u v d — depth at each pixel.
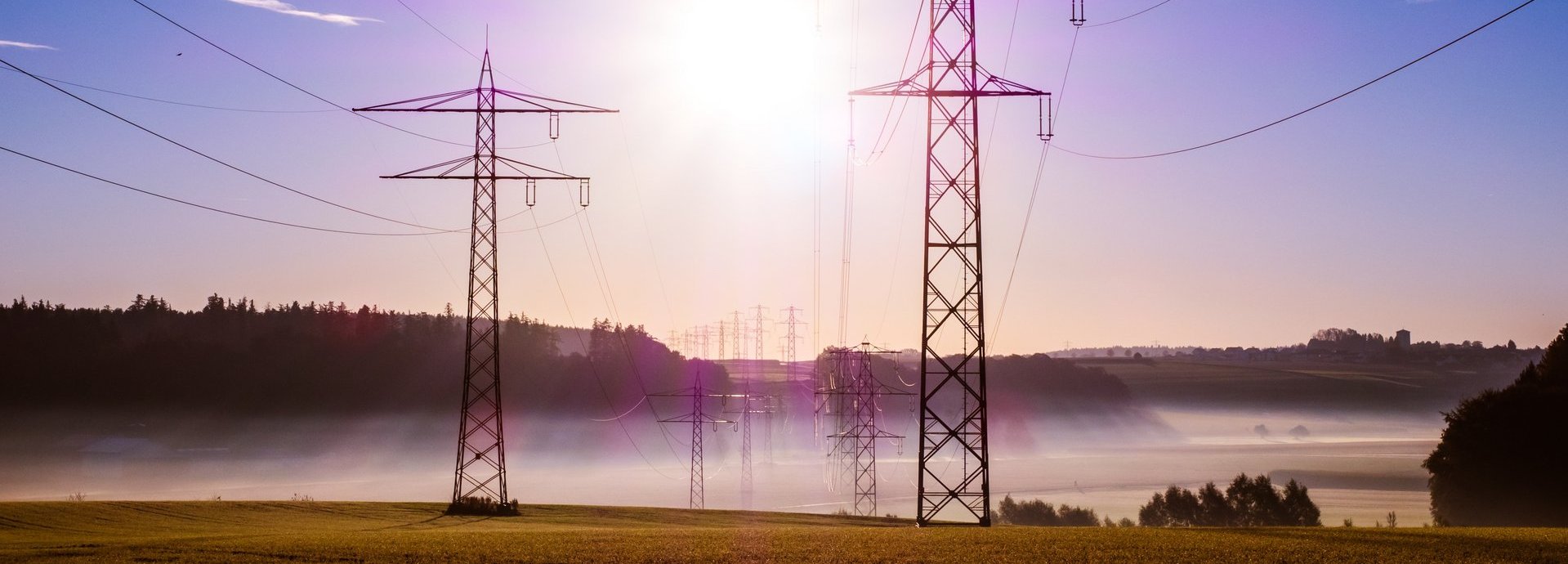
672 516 67.38
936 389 49.88
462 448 69.44
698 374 109.44
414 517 64.25
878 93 50.59
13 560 32.47
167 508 60.78
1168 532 41.44
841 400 114.50
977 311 49.62
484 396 70.38
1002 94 50.19
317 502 68.94
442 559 32.50
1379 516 98.69
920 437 49.81
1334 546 34.50
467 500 67.56
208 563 31.83
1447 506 77.94
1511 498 73.56
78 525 52.31
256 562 32.00
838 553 33.59
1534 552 32.56
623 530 45.47
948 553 33.44
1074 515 96.38
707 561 32.03
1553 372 83.94
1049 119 50.53
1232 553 33.00
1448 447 78.31
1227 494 97.00
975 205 49.78
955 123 50.03
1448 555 31.89
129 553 34.28
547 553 33.88
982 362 49.34
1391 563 30.28
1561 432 72.00
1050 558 32.03
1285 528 44.56
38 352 198.12
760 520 65.81
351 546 36.31
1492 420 75.62
